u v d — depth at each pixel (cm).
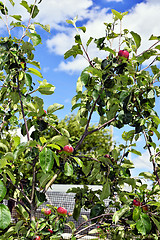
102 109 221
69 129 1204
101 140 1136
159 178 236
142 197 225
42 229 222
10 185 219
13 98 214
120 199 230
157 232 223
